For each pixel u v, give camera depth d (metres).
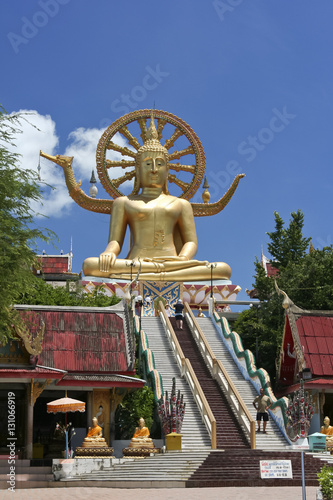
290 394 39.62
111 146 60.62
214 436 33.31
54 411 31.88
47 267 65.94
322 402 37.78
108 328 37.38
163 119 61.31
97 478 29.88
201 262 56.56
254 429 33.25
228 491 25.25
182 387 38.28
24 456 33.16
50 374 32.72
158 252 57.75
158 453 32.75
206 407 34.94
